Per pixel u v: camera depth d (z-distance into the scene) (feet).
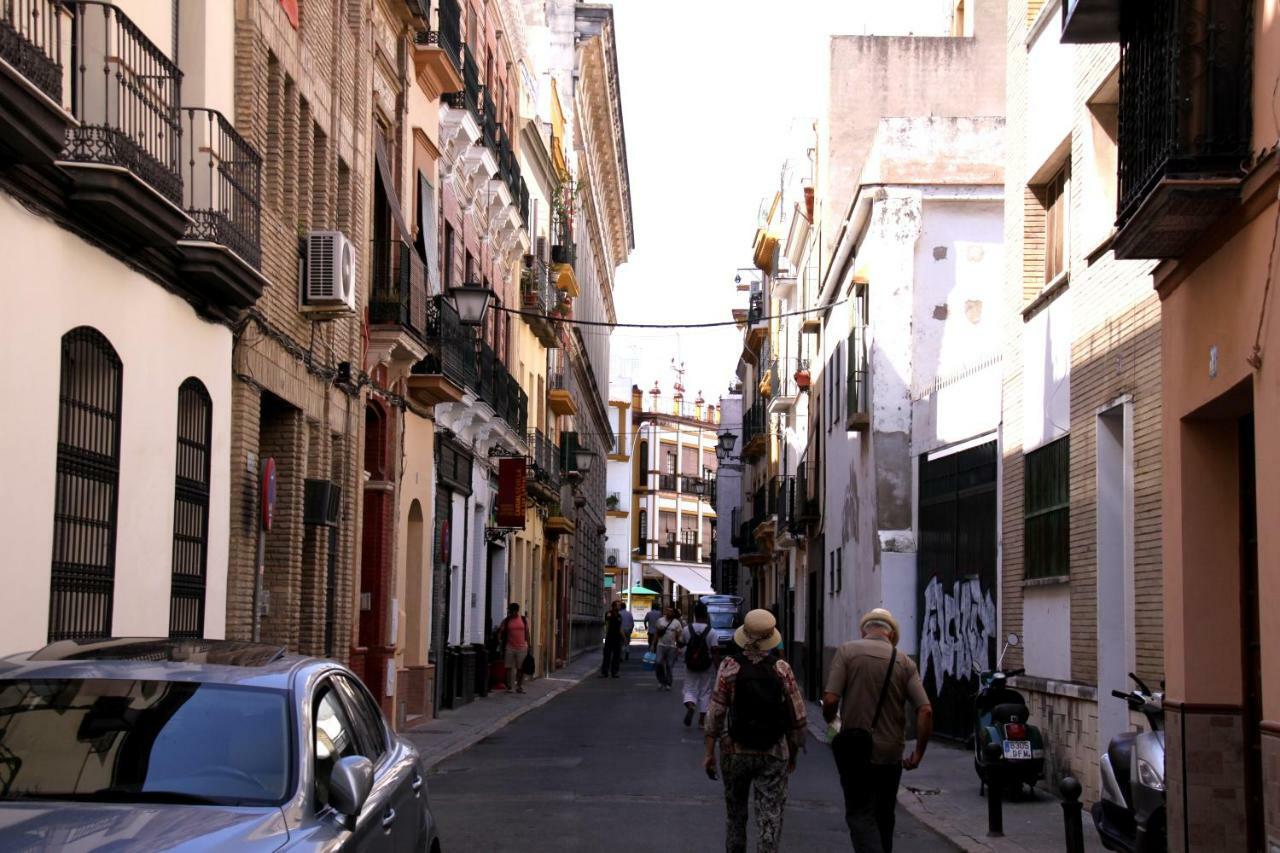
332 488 58.90
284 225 55.36
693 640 83.25
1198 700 35.32
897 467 83.05
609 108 201.26
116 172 35.19
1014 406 60.85
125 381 39.24
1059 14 53.83
